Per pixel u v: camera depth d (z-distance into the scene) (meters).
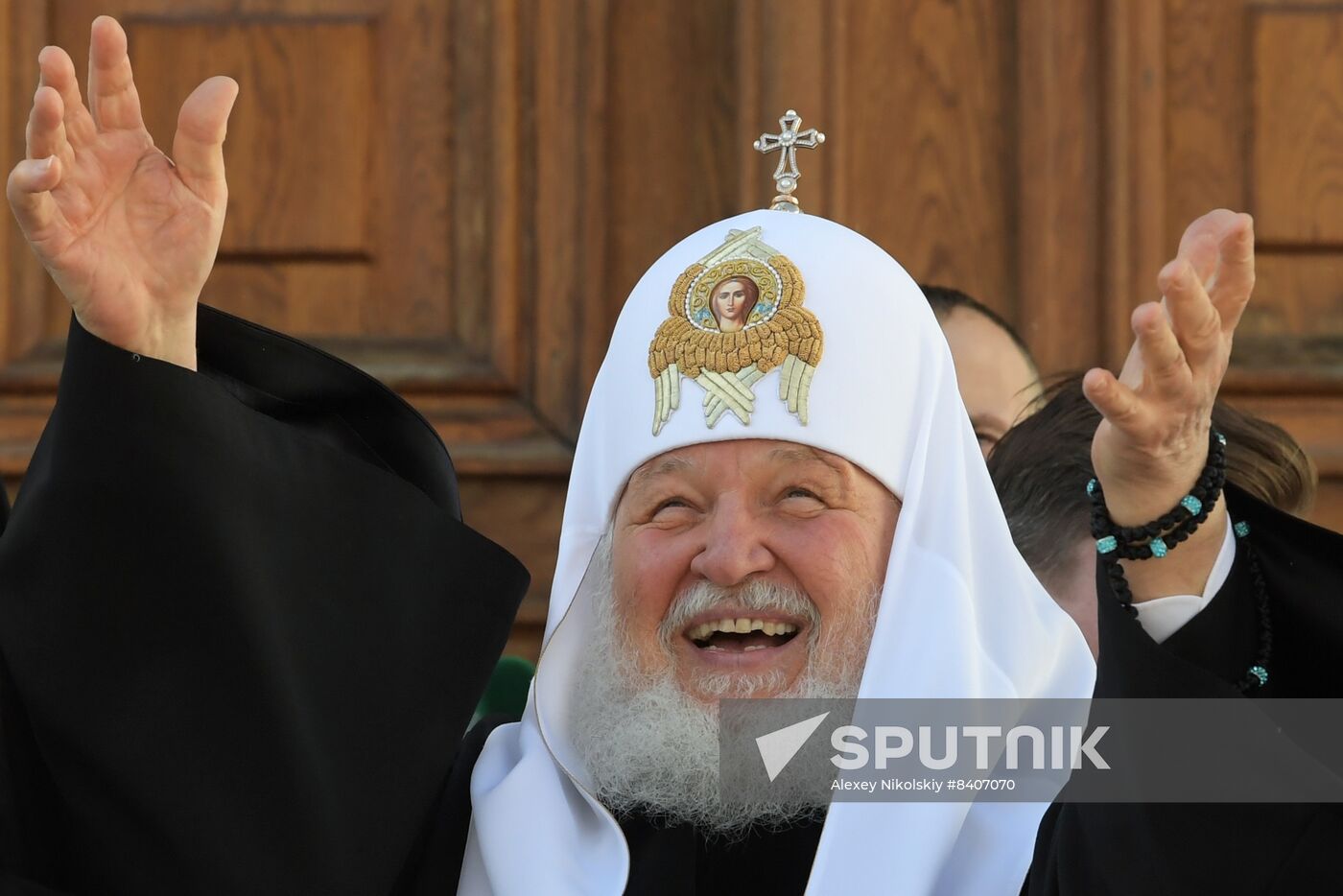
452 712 11.02
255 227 21.23
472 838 11.40
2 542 10.00
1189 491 9.45
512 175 21.22
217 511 9.96
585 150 21.14
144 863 10.02
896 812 10.56
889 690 10.77
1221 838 9.28
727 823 11.20
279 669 10.15
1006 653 11.16
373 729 10.71
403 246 21.27
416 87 21.39
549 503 20.73
